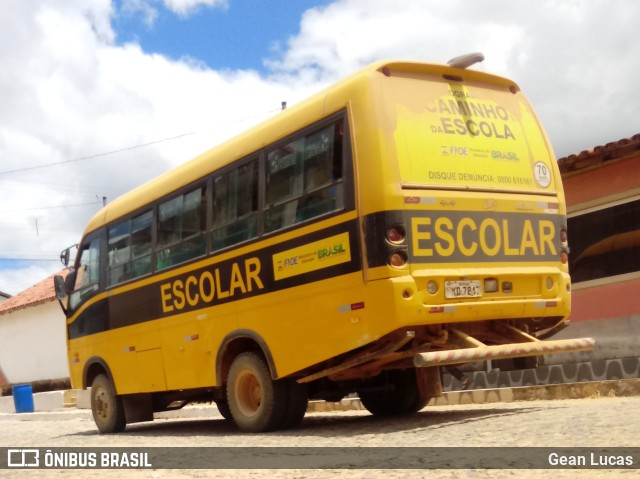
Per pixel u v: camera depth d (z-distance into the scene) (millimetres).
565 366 13000
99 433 12273
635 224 12672
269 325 8773
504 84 8859
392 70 8055
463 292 7797
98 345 12203
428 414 9781
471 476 5180
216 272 9625
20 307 28047
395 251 7500
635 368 12297
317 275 8172
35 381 27844
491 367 14008
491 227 8133
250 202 9172
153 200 11016
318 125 8336
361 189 7707
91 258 12555
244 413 9289
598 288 13062
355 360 7922
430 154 7930
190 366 10109
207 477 6082
